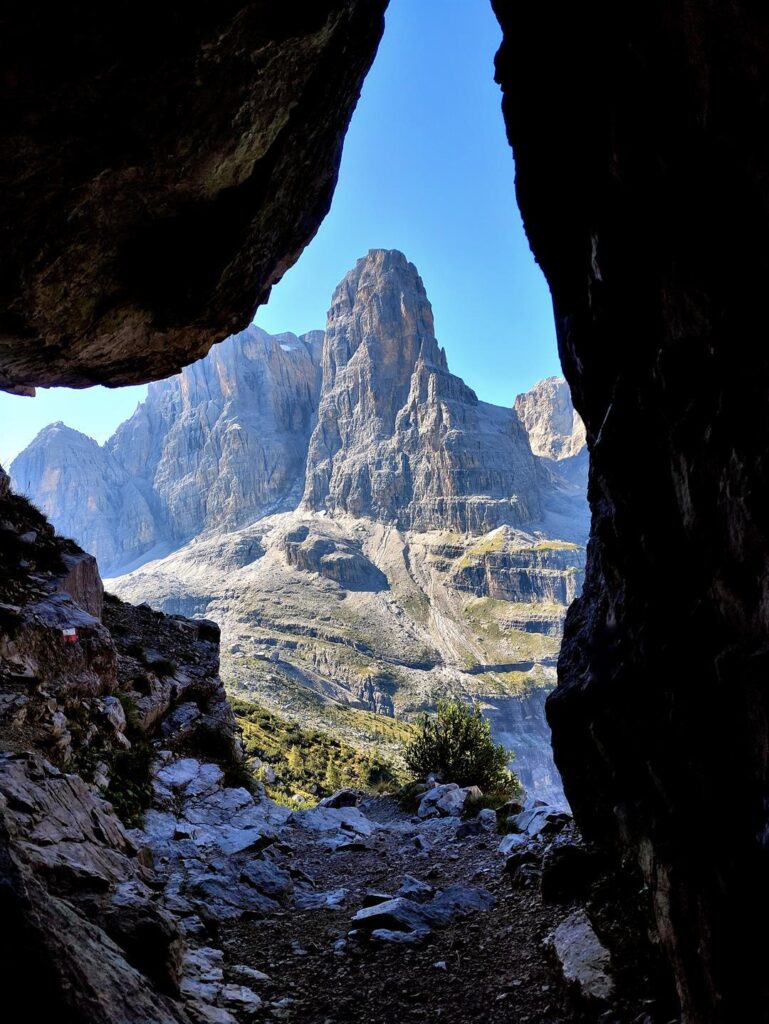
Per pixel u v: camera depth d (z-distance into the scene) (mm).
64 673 15133
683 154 4336
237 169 9398
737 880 4199
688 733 5023
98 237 9383
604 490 6645
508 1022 5844
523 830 12203
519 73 6914
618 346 6234
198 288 11203
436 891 9711
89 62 6562
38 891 4613
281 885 10406
